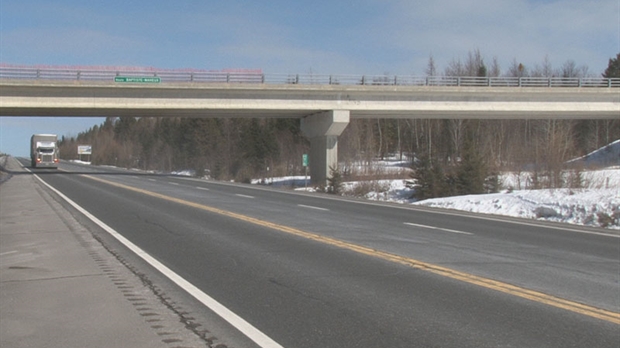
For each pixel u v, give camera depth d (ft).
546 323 19.69
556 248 38.06
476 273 28.19
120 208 61.72
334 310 21.25
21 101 128.16
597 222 59.98
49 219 51.29
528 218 61.11
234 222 49.44
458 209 74.38
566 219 63.93
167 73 134.10
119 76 131.34
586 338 18.08
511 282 26.20
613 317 20.48
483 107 150.61
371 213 61.82
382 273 28.02
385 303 22.26
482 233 45.80
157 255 32.89
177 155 289.94
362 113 152.56
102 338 17.81
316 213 59.57
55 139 223.51
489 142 190.29
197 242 37.88
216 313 20.77
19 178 136.26
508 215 67.15
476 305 22.03
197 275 27.43
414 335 18.25
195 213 56.95
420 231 45.85
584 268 30.35
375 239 40.09
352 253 33.78
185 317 20.21
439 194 110.32
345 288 24.80
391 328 19.01
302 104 144.05
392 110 148.15
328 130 148.56
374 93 146.00
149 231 43.34
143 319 19.94
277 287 24.97
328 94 144.66
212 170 220.64
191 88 135.23
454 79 151.33
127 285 25.20
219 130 245.04
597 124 225.76
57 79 127.54
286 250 34.78
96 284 25.39
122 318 20.04
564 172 99.91
